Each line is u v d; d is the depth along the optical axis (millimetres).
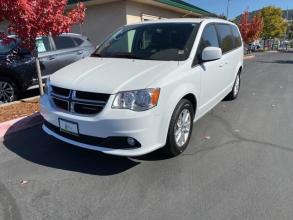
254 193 3533
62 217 3107
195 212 3184
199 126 5777
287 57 29062
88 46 9031
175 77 4086
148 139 3744
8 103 6961
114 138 3717
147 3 14781
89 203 3338
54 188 3631
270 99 8195
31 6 5836
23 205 3309
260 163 4277
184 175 3924
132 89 3676
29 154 4516
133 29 5457
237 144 4922
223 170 4066
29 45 6422
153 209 3232
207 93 5180
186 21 5332
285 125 5898
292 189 3625
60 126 4027
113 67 4312
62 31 6391
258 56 30719
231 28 7023
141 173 3963
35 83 7785
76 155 4461
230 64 6543
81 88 3822
